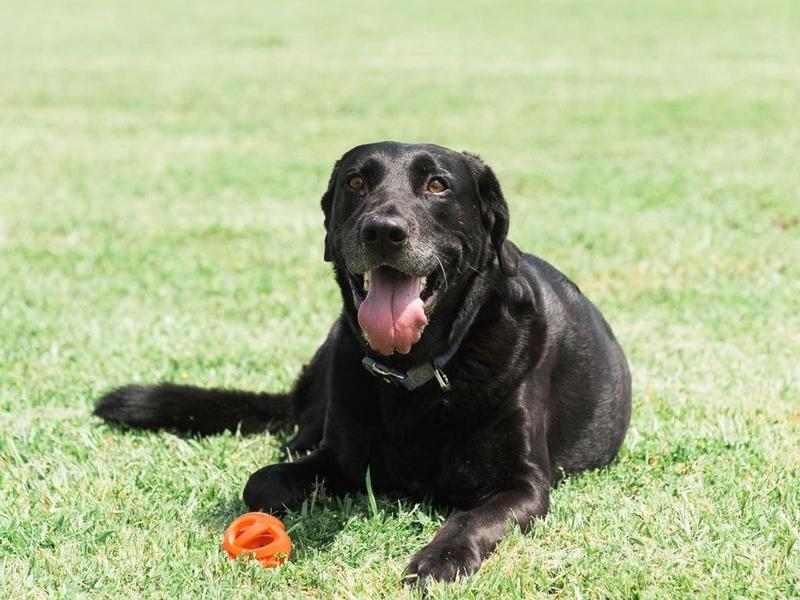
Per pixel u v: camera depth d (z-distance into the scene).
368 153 7.75
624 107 29.88
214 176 21.83
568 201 19.03
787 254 15.16
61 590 6.22
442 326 7.40
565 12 57.22
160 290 13.96
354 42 47.19
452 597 6.00
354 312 7.66
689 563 6.44
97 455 8.59
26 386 10.41
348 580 6.37
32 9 62.75
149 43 47.44
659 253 15.37
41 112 30.59
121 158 24.12
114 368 10.97
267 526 6.70
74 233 17.19
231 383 10.61
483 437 7.47
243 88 34.59
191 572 6.44
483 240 7.77
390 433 7.59
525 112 29.67
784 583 6.14
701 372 10.64
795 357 11.12
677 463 8.27
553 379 8.23
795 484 7.60
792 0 58.97
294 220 17.84
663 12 55.78
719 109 29.02
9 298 13.65
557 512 7.33
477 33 49.66
